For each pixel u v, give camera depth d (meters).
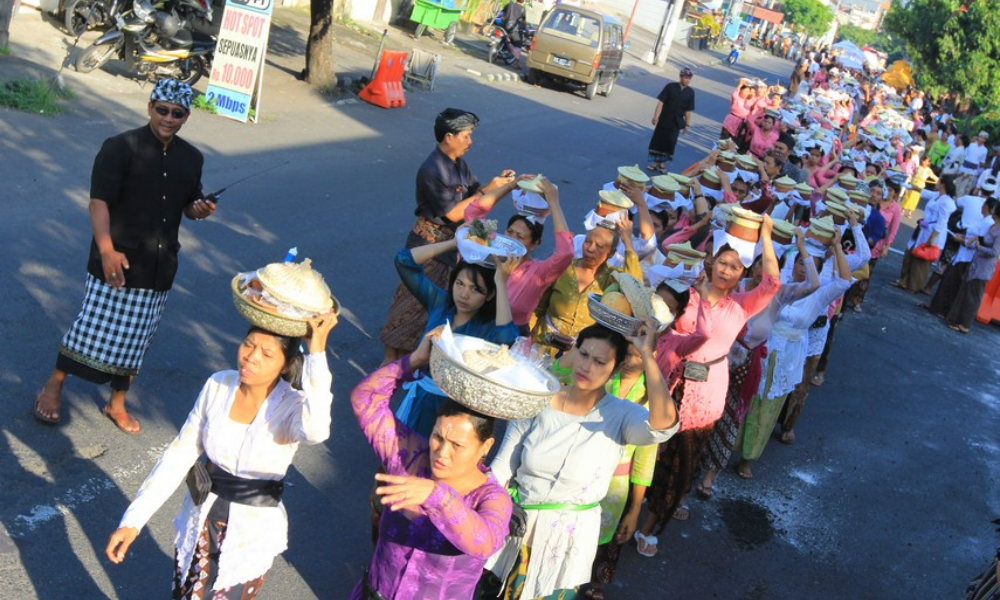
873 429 9.77
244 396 3.62
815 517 7.52
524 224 6.07
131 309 5.43
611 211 5.82
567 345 5.79
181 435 3.69
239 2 13.14
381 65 16.78
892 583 6.78
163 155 5.31
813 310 7.43
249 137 12.79
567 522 4.30
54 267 7.45
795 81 29.67
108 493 5.14
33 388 5.85
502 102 21.66
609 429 4.29
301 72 16.78
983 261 14.32
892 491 8.38
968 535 7.88
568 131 20.38
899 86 43.19
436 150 7.05
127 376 5.60
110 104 12.07
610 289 4.33
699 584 6.09
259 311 3.37
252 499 3.65
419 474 3.60
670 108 18.78
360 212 10.95
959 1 42.06
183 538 3.69
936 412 10.80
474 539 3.17
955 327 14.69
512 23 27.66
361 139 14.30
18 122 10.52
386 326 6.87
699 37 58.44
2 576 4.35
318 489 5.83
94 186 5.18
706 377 5.45
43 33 13.78
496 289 4.72
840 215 8.63
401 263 5.01
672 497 6.01
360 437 6.55
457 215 6.96
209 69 14.14
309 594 4.88
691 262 5.77
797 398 8.65
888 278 17.12
